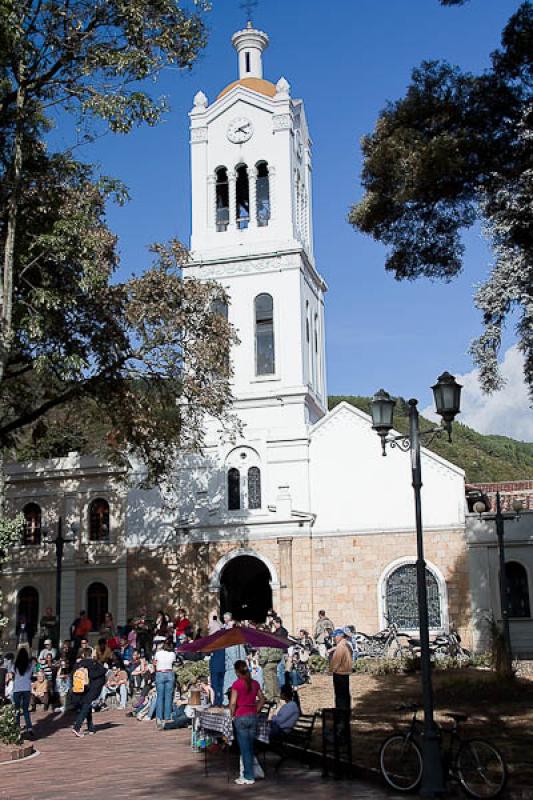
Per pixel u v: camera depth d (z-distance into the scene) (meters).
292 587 37.31
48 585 40.03
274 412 40.25
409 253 19.00
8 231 21.62
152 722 22.48
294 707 16.20
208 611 37.94
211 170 43.72
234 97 43.97
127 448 36.75
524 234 16.36
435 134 17.56
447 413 15.70
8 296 21.19
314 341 44.19
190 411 32.34
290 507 37.81
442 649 32.34
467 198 17.67
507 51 16.97
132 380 29.02
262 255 41.69
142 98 21.05
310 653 32.16
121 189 23.12
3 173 22.89
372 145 18.25
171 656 21.44
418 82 17.73
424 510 36.88
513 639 34.75
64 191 24.28
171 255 29.41
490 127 17.23
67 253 23.06
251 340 41.19
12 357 25.86
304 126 46.72
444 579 35.97
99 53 20.95
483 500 36.97
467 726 18.33
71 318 25.89
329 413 38.75
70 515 40.38
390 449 37.75
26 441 48.69
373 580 36.84
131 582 39.03
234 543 38.28
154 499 39.53
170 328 28.22
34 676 26.94
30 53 20.80
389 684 25.73
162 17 21.25
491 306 15.79
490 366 15.94
